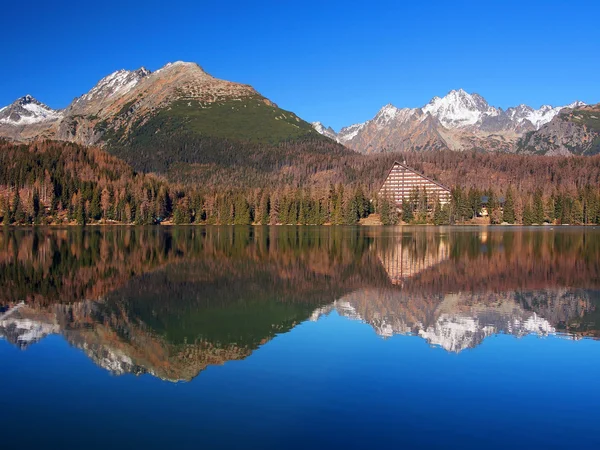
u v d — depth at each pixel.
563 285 65.31
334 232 181.00
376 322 45.38
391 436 23.95
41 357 35.22
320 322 45.22
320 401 27.66
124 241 133.75
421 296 57.81
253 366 33.38
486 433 24.31
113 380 31.02
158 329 42.81
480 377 31.31
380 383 30.25
